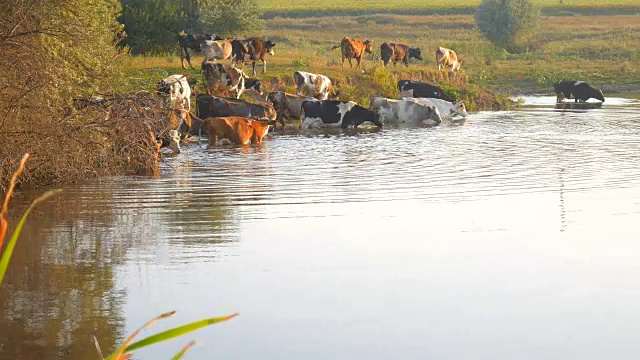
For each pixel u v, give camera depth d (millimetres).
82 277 11633
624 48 67000
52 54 18016
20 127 17406
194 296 10844
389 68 45844
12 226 14562
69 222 14938
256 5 50656
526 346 9164
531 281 11461
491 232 14164
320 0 122438
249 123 26969
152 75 34219
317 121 32844
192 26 48094
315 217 15328
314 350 9125
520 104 44375
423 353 8992
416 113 34969
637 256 12641
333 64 45781
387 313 10219
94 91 20016
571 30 78812
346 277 11656
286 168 21297
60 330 9680
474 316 10133
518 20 70688
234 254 12773
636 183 18984
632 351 9008
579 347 9133
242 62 38969
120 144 20109
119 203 16625
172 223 14844
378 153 24375
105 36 24625
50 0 18109
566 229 14359
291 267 12102
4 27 17547
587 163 22125
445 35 78250
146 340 3725
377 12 97750
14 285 11305
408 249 13094
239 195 17484
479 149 25234
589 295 10859
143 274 11758
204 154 24203
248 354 9023
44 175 18812
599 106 42438
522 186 18609
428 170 20922
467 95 41844
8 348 9141
